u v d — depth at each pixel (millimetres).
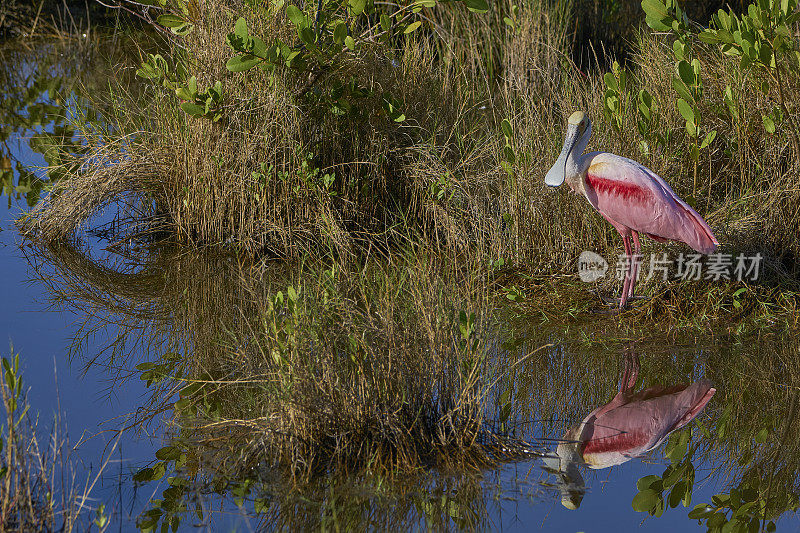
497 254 12875
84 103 19594
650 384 10023
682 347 10766
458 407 8203
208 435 8688
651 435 9016
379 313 8883
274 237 13359
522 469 8133
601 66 19578
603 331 11203
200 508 7469
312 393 8086
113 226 14469
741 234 12062
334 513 7363
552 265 12750
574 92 15344
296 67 12672
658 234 11203
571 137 11516
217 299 12195
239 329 11172
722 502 7984
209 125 13445
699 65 11680
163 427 8859
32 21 26375
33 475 7441
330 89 13797
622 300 11648
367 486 7684
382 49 14805
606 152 11922
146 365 10328
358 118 13711
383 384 8328
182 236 14039
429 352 8555
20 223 14375
